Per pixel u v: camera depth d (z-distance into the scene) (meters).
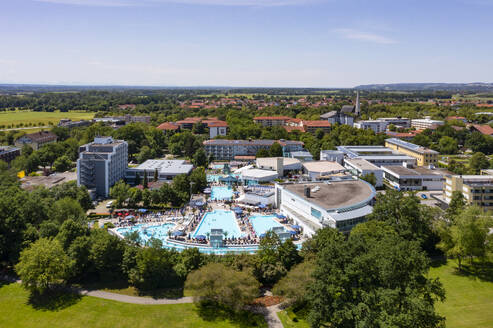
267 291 118.88
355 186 190.88
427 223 142.25
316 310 91.56
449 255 132.25
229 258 122.62
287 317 104.81
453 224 139.00
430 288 88.56
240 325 101.31
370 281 90.38
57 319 103.19
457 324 100.56
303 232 162.50
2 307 109.25
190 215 186.50
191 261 122.69
